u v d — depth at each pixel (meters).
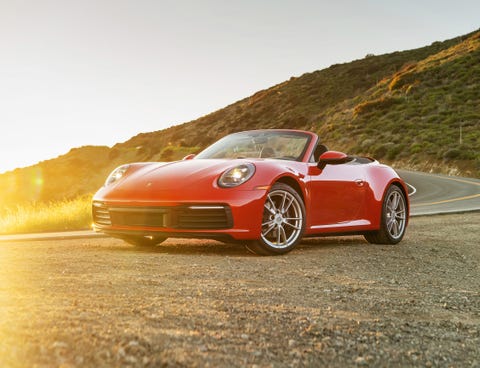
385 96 61.84
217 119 106.00
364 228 6.18
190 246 5.81
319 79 101.00
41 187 83.38
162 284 3.33
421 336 2.62
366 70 96.44
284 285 3.60
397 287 3.84
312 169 5.66
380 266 4.76
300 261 4.77
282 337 2.36
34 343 1.78
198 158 6.05
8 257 4.47
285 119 89.38
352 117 60.19
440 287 3.98
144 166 5.68
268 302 3.03
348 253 5.46
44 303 2.55
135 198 5.07
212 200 4.84
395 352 2.33
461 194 21.91
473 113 48.94
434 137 46.25
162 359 1.80
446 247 6.36
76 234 7.77
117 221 5.25
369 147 49.66
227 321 2.52
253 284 3.55
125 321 2.28
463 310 3.28
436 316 3.07
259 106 99.19
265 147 5.93
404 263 5.01
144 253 4.96
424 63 68.44
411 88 59.22
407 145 46.88
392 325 2.77
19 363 1.58
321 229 5.66
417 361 2.24
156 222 5.00
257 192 4.98
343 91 92.50
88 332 2.00
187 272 3.86
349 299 3.31
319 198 5.63
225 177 5.02
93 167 94.38
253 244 5.03
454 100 52.94
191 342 2.09
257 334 2.36
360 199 6.15
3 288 2.98
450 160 40.72
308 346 2.28
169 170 5.34
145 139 108.62
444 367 2.21
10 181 86.44
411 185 28.45
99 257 4.52
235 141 6.21
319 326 2.60
